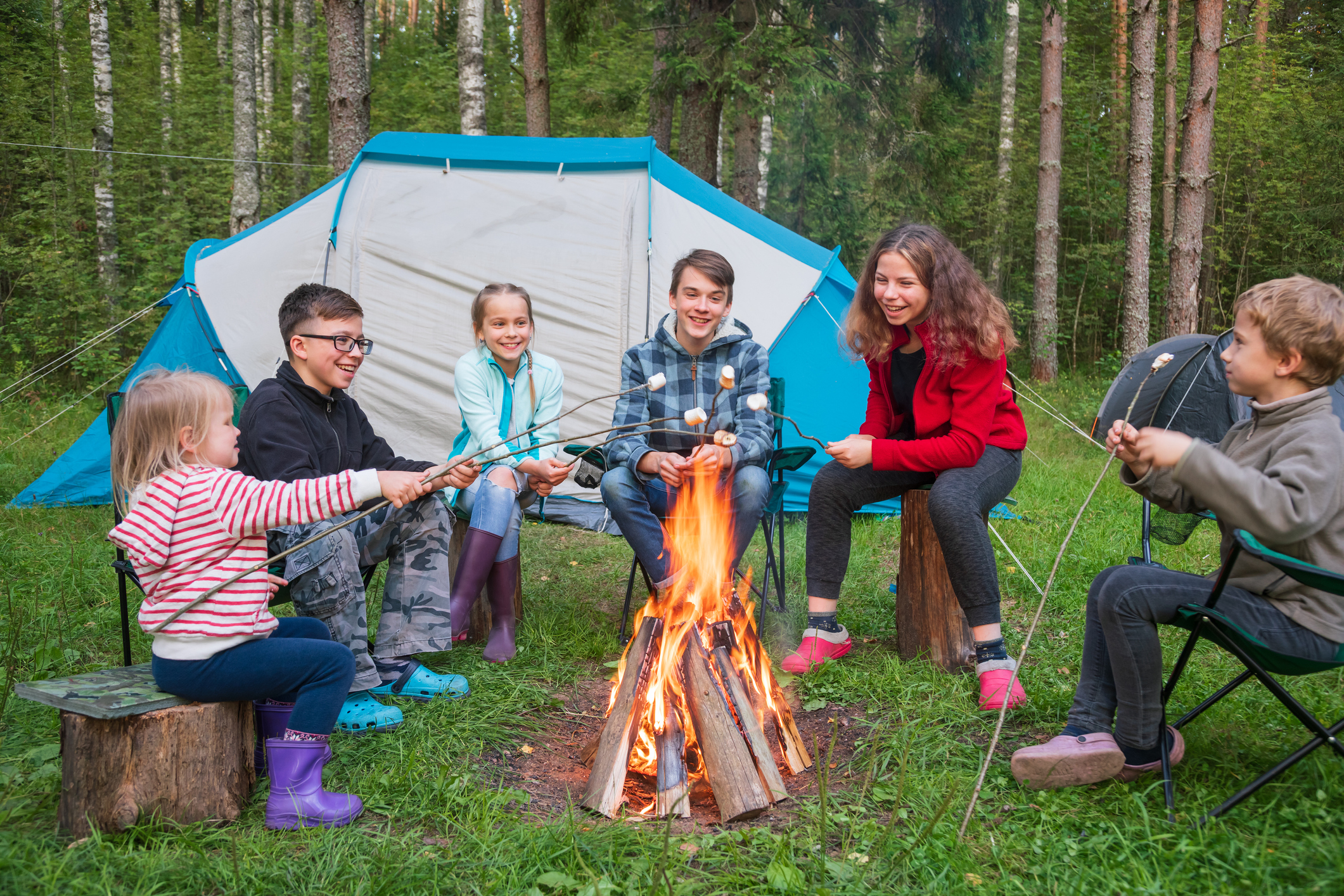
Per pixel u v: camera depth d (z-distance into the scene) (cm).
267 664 210
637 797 239
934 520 295
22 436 709
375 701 270
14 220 1180
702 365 346
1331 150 1440
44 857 190
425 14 2986
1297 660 203
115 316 1034
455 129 1794
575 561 471
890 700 291
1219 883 180
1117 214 1563
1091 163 1592
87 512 527
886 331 318
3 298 1148
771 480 341
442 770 238
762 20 970
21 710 270
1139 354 279
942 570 317
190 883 185
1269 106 1484
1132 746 222
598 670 325
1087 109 1634
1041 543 478
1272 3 1589
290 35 2247
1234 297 1557
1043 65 1219
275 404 273
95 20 1188
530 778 246
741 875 193
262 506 209
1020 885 184
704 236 532
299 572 258
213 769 212
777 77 972
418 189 553
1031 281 1653
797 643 354
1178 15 1614
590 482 351
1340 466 190
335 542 261
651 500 338
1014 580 421
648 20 1236
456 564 347
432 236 538
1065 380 1309
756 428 334
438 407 537
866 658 333
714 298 332
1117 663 219
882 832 207
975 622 290
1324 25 1664
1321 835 195
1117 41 1712
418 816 218
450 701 282
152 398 207
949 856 196
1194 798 219
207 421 212
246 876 186
